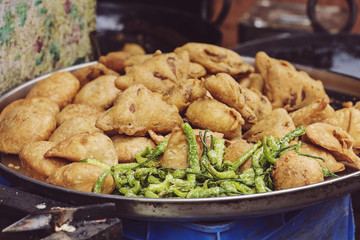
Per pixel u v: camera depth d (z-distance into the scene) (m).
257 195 0.55
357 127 0.70
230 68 0.78
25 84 0.80
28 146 0.64
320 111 0.71
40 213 0.53
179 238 0.59
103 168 0.61
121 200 0.55
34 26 0.82
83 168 0.58
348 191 0.59
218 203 0.55
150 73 0.74
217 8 1.86
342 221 0.73
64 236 0.52
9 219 0.58
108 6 1.19
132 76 0.74
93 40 0.96
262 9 1.71
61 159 0.62
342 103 0.83
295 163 0.60
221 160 0.63
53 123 0.70
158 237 0.60
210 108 0.67
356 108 0.76
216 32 1.04
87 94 0.76
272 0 1.85
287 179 0.59
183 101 0.69
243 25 1.58
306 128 0.66
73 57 0.93
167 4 1.47
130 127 0.66
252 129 0.70
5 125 0.70
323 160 0.63
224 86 0.67
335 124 0.71
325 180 0.62
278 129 0.68
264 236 0.62
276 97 0.78
